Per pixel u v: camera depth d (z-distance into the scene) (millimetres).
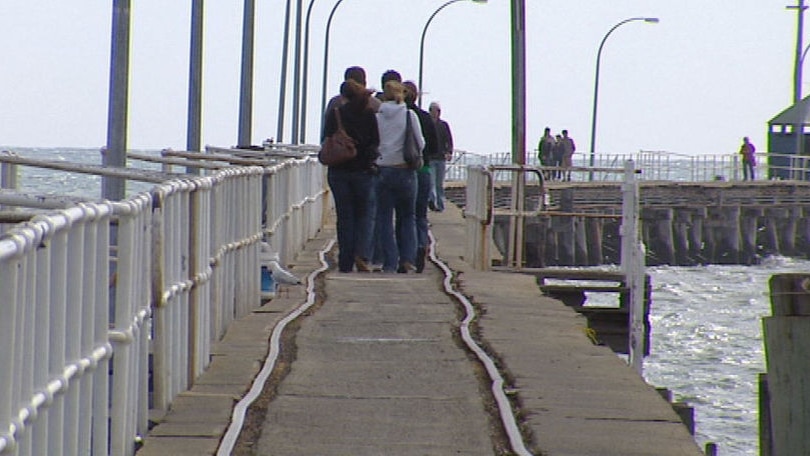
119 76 45656
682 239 197250
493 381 29656
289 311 39969
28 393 16578
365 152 51531
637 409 27391
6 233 15688
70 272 19109
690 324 130250
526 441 24766
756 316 138250
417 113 56062
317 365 31719
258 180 42844
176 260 27172
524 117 67750
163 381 25859
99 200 21422
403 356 33125
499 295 45094
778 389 29500
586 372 31219
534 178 184625
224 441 23938
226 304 36250
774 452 29641
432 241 70125
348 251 52750
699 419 84312
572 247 177625
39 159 33594
